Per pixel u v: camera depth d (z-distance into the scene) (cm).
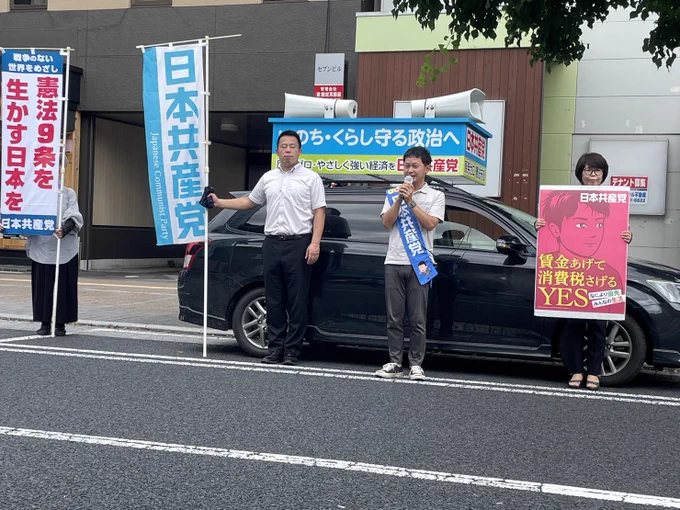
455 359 860
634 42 1422
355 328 766
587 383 702
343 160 903
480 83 1456
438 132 870
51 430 511
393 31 1510
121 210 2166
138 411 564
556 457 481
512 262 725
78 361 749
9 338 884
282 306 768
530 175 1429
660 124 1413
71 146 1983
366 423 547
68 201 906
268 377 697
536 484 429
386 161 889
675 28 777
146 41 1862
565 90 1454
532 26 810
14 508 378
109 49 1889
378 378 710
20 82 877
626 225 686
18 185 884
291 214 752
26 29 1934
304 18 1736
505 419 573
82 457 458
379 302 757
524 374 775
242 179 2534
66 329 985
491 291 726
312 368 750
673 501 409
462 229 748
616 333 716
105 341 884
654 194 1410
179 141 805
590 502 404
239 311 803
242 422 540
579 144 1450
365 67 1525
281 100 1755
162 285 1666
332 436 512
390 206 712
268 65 1759
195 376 693
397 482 427
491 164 1442
